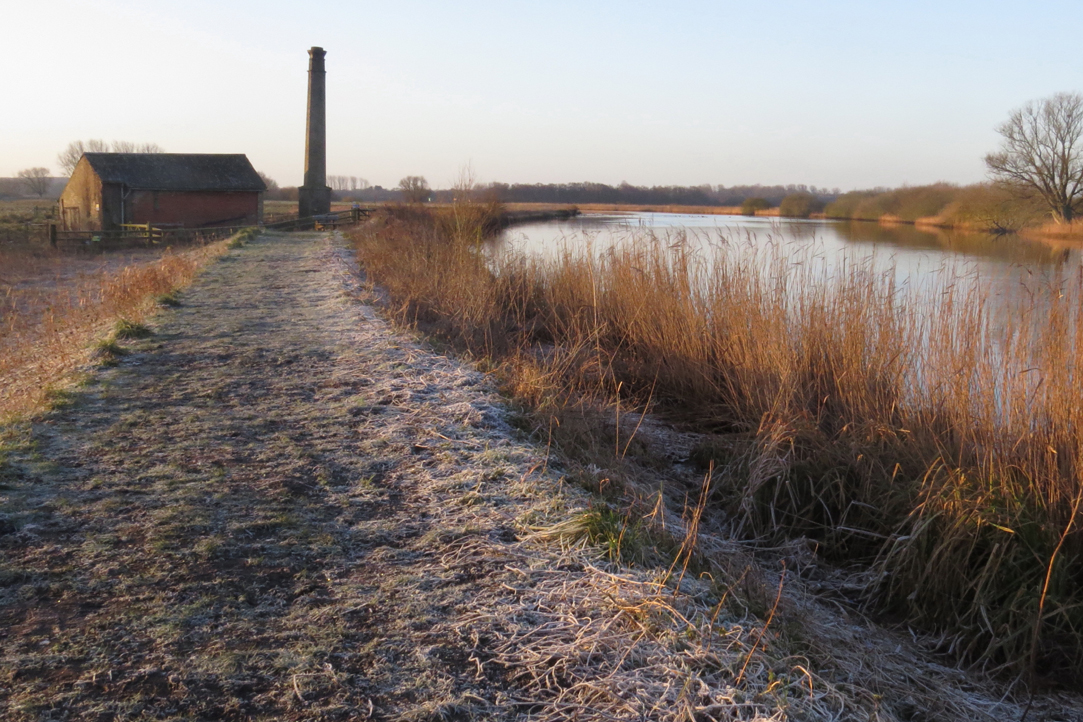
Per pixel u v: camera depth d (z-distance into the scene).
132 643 2.95
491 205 21.09
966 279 7.38
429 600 3.34
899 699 3.40
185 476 4.68
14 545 3.71
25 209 67.94
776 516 5.58
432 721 2.56
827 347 7.61
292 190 106.38
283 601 3.31
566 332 10.14
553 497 4.38
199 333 9.12
